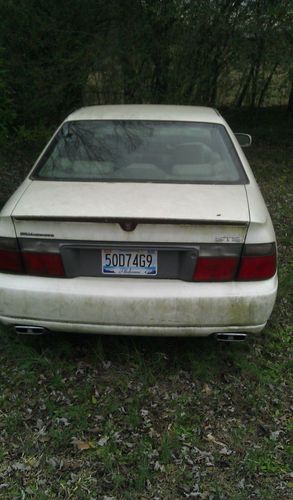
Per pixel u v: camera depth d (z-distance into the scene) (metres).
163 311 2.75
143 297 2.73
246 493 2.29
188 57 8.64
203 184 3.18
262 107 12.52
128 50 8.28
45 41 8.38
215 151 3.50
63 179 3.24
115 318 2.78
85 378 3.03
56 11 8.30
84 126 3.70
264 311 2.83
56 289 2.76
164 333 2.83
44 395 2.87
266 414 2.81
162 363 3.16
